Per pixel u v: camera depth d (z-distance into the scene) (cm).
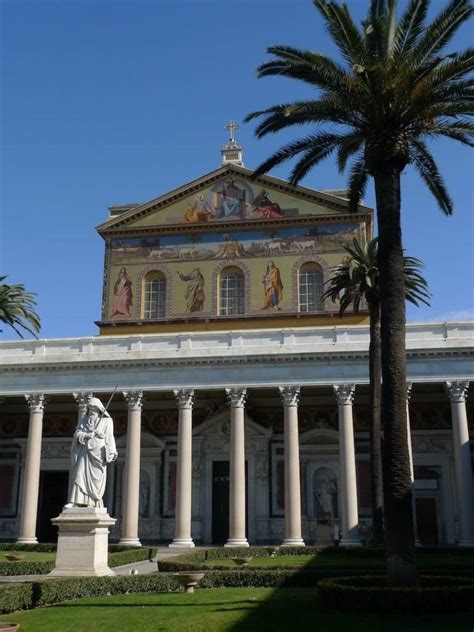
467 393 5031
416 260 4731
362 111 2506
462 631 1520
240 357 4778
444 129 2644
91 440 2458
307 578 2595
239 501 4559
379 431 4159
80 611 1853
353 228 5609
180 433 4753
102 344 5078
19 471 5694
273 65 2764
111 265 5884
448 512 5084
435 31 2494
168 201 5922
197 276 5731
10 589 1889
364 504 5188
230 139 6197
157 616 1736
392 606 1791
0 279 5162
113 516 5481
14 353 5141
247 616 1725
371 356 4300
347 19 2475
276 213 5734
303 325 5431
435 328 4716
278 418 5469
